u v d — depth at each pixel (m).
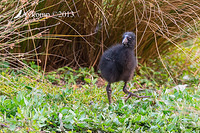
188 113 6.21
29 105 5.69
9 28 7.27
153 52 9.84
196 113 6.18
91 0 8.15
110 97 7.00
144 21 8.29
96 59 9.38
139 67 9.56
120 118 5.86
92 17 8.66
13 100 5.86
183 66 10.34
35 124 5.12
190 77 9.76
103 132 5.51
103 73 7.12
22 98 5.93
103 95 7.62
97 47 9.42
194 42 9.30
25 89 7.10
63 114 5.63
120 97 7.46
